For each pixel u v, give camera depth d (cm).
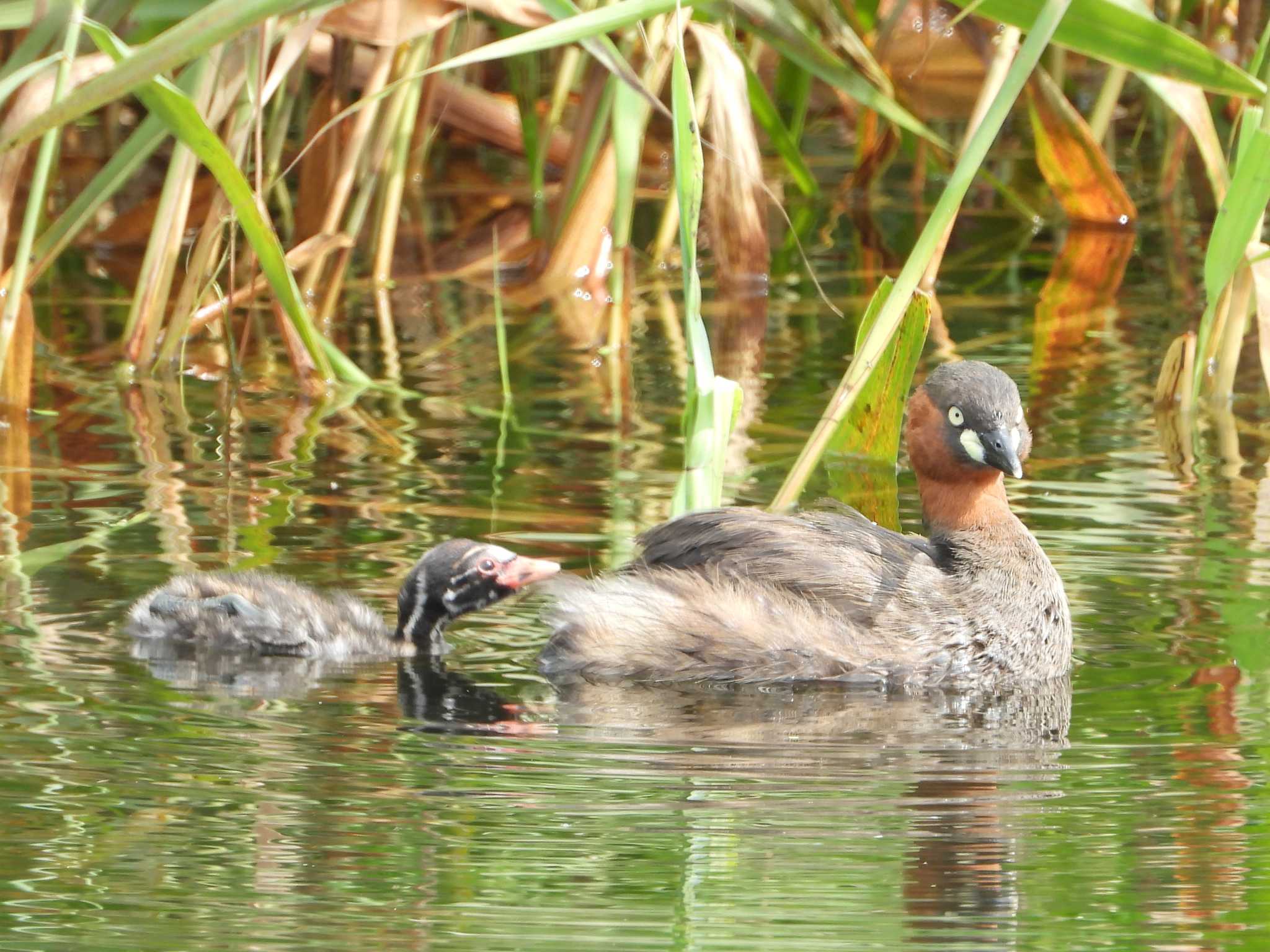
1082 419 1548
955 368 1209
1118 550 1250
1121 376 1667
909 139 2336
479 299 1928
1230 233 1320
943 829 856
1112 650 1104
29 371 1551
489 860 820
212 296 1866
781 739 984
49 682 1033
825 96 2564
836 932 757
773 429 1527
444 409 1579
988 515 1180
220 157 1319
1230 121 2348
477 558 1141
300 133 2156
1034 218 2255
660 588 1121
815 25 1728
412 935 756
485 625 1209
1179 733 978
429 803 881
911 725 1016
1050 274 2023
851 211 2278
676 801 888
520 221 2186
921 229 2198
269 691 1047
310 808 878
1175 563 1226
